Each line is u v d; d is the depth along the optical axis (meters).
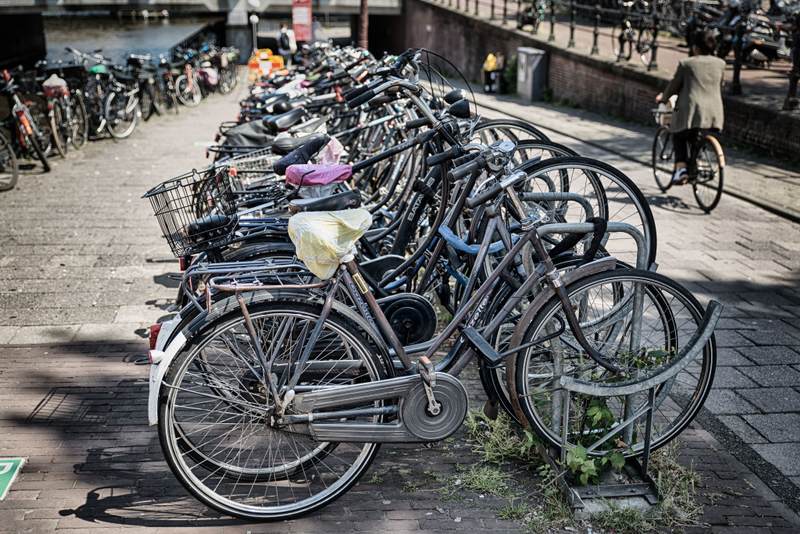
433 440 3.36
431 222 4.52
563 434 3.40
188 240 3.74
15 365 4.63
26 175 9.98
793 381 4.55
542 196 3.89
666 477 3.53
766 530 3.25
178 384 3.14
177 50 21.28
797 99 10.95
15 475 3.55
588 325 3.59
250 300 3.17
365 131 6.62
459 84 23.91
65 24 43.12
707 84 8.00
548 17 24.89
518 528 3.24
